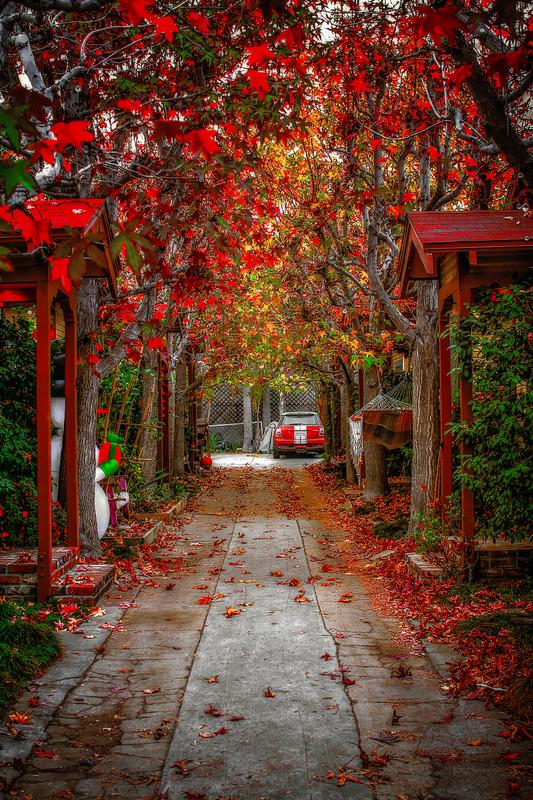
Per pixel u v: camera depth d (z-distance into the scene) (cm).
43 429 660
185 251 940
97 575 709
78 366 830
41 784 353
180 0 640
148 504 1202
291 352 1658
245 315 1650
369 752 384
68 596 663
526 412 614
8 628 543
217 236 672
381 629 607
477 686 468
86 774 364
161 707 447
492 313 658
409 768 367
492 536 684
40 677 499
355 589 755
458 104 663
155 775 362
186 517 1269
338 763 373
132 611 668
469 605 637
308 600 704
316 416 2712
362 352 1263
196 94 666
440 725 417
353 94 874
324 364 1928
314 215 1080
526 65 409
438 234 686
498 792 343
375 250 953
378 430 1216
